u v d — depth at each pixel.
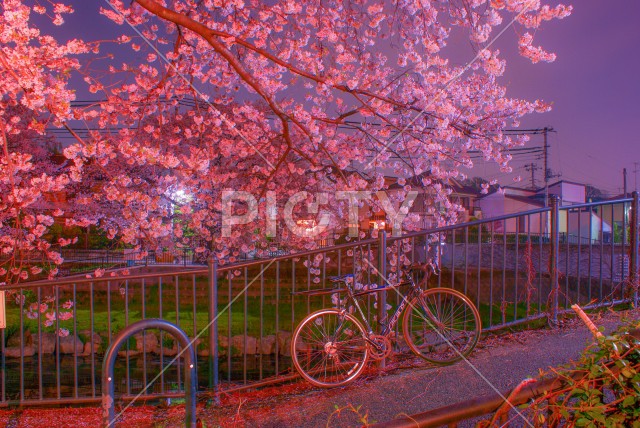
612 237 6.45
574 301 6.90
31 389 12.65
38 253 10.61
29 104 5.75
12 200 8.45
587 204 6.15
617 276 7.02
